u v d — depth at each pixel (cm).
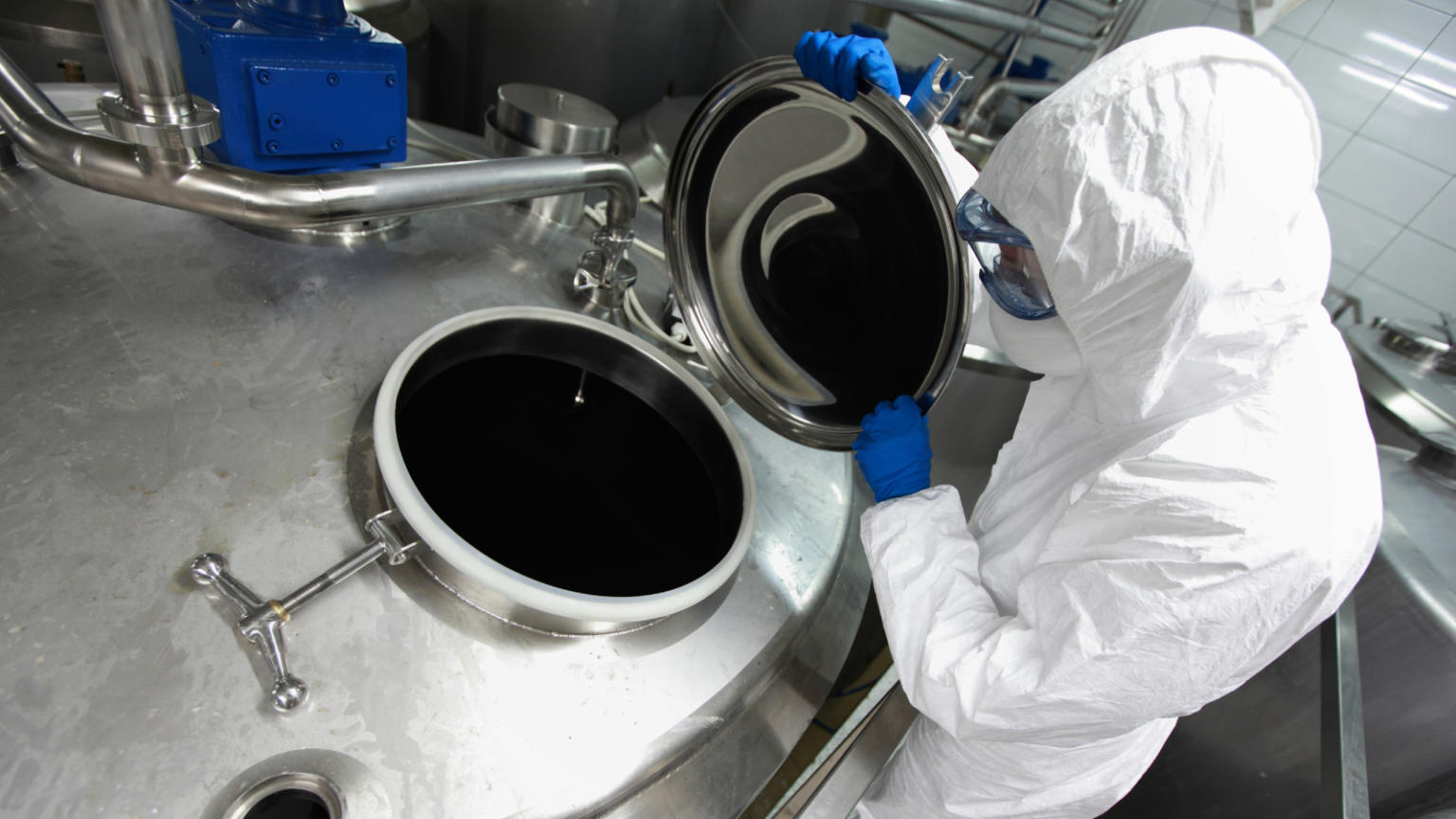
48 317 76
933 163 81
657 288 128
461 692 64
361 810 55
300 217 80
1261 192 58
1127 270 60
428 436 89
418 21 154
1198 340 65
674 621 78
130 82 63
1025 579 79
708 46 176
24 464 64
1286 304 64
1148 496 68
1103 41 178
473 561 65
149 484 67
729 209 104
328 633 63
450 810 57
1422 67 178
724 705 74
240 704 57
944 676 77
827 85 85
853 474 117
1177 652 65
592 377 106
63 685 54
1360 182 195
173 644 58
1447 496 128
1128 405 70
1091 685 68
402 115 98
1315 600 64
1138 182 59
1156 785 156
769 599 86
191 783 52
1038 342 79
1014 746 94
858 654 124
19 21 107
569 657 70
